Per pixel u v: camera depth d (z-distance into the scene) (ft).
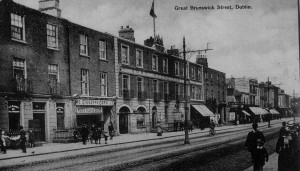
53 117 87.30
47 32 88.07
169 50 157.89
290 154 33.58
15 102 77.20
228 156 55.21
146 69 132.36
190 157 54.49
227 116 218.59
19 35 79.87
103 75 109.50
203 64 190.70
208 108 187.42
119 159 53.47
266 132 119.44
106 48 110.52
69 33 94.73
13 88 75.66
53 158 56.80
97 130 84.12
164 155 57.62
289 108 357.82
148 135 114.01
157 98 138.92
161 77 143.64
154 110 138.41
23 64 80.33
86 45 102.01
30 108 80.33
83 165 47.52
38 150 68.69
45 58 86.28
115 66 114.01
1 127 72.08
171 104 151.43
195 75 176.96
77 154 62.18
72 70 95.20
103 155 59.82
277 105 339.36
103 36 109.29
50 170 43.60
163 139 99.35
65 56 92.94
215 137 102.99
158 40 145.18
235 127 171.12
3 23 74.95
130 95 120.88
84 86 100.58
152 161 50.34
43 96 84.12
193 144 79.30
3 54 74.49
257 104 282.77
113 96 112.27
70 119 92.99
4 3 75.61
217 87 207.10
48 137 85.51
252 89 272.92
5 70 74.79
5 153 63.36
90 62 102.68
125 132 120.47
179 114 140.56
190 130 145.18
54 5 93.97
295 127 66.44
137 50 128.47
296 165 33.37
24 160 54.80
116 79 114.01
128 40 121.49
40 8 95.71
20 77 79.10
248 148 37.42
